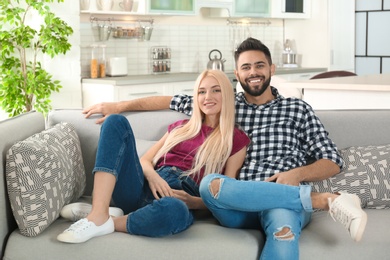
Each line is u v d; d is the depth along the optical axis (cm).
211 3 683
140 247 244
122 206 279
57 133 283
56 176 258
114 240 247
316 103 448
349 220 237
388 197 283
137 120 322
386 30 809
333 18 793
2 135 254
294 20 809
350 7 813
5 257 247
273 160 288
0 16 533
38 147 254
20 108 539
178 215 244
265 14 744
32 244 247
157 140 320
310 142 294
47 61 562
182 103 322
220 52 693
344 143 309
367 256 246
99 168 256
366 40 829
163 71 674
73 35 574
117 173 259
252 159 292
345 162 295
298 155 291
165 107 325
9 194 249
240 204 249
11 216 261
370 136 309
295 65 793
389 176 287
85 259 244
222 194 251
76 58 579
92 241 246
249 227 263
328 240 248
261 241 250
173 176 286
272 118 297
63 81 573
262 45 302
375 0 814
